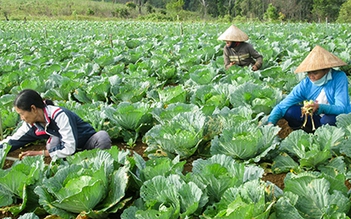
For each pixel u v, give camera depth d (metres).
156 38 17.28
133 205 3.46
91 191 3.15
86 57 12.27
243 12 65.81
